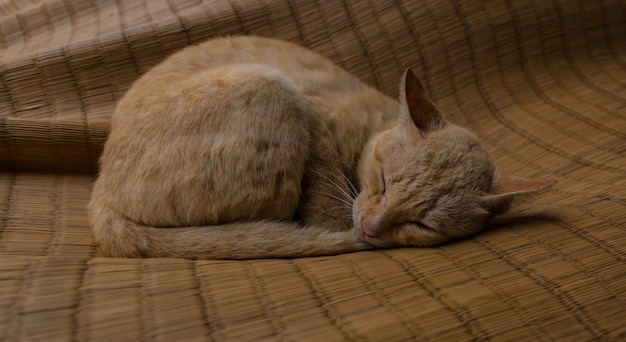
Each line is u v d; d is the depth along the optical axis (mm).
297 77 775
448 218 670
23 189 775
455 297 562
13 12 998
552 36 981
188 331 529
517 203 689
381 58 943
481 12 959
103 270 591
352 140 756
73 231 709
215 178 679
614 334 538
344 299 563
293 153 701
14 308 537
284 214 715
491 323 541
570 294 563
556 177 786
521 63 969
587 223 645
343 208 739
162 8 942
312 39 938
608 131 838
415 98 711
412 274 595
